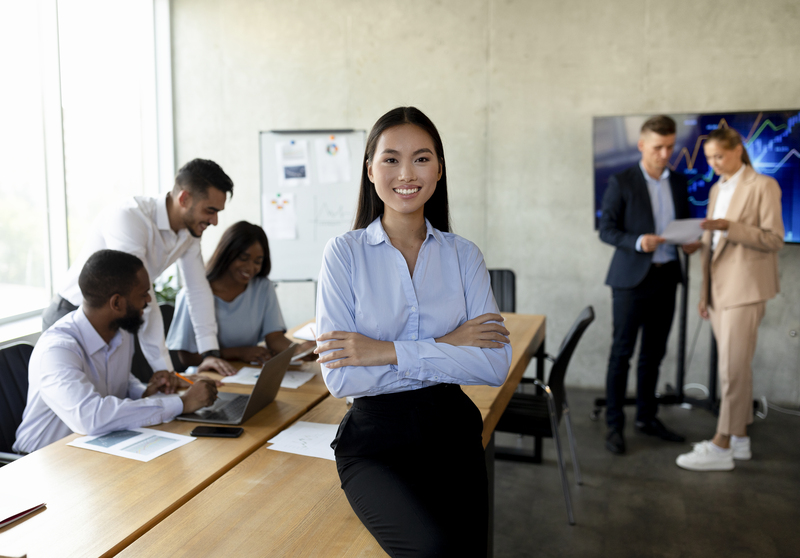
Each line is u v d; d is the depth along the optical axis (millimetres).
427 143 1373
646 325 3645
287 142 4559
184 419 1841
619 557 2422
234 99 4871
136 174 4812
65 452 1593
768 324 4258
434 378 1348
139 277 1933
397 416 1337
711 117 4129
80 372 1811
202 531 1205
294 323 4953
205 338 2539
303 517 1262
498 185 4602
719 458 3211
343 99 4730
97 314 1925
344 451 1350
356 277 1418
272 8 4758
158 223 2441
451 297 1454
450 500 1212
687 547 2480
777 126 4004
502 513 2793
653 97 4289
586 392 4535
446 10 4535
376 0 4617
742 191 3258
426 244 1457
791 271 4176
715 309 3326
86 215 4156
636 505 2846
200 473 1469
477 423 1410
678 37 4219
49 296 3844
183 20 4871
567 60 4402
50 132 3762
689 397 4125
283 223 4594
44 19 3684
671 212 3609
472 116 4578
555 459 3387
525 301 4660
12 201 3529
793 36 4047
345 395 1354
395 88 4656
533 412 2670
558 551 2469
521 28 4445
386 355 1338
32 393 1910
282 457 1565
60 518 1252
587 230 4500
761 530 2602
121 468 1494
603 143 4328
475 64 4535
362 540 1179
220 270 2709
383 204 1501
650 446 3559
